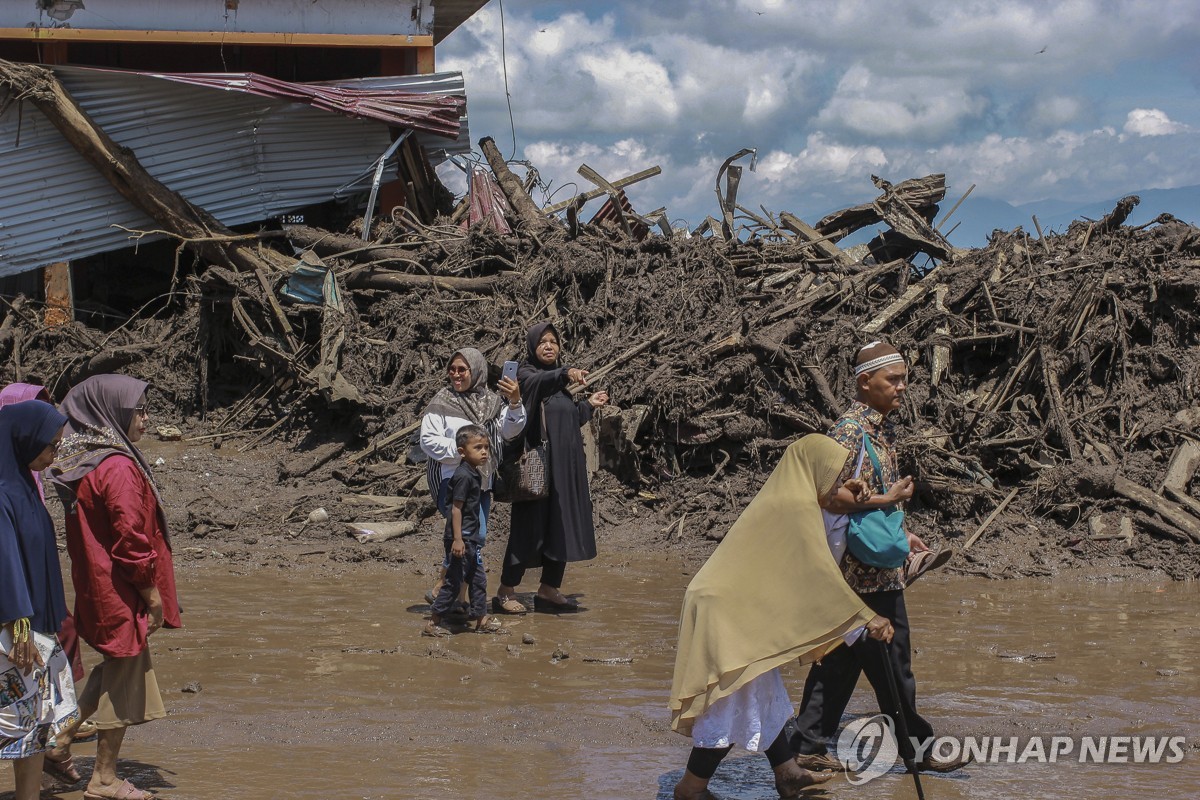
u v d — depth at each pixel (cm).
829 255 1407
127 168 1541
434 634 707
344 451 1190
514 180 1755
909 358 1171
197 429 1298
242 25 1767
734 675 432
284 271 1321
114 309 1733
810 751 479
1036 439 1066
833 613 433
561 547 770
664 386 1087
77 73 1540
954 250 1426
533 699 584
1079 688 606
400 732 529
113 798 443
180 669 629
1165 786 470
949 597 829
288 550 962
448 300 1330
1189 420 1078
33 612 408
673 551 982
